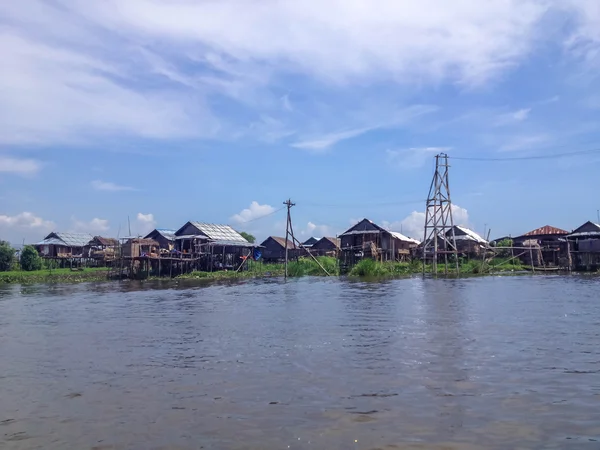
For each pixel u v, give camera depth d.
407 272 66.25
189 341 18.33
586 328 19.34
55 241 90.12
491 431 8.88
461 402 10.48
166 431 9.26
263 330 20.38
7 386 12.66
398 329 19.75
